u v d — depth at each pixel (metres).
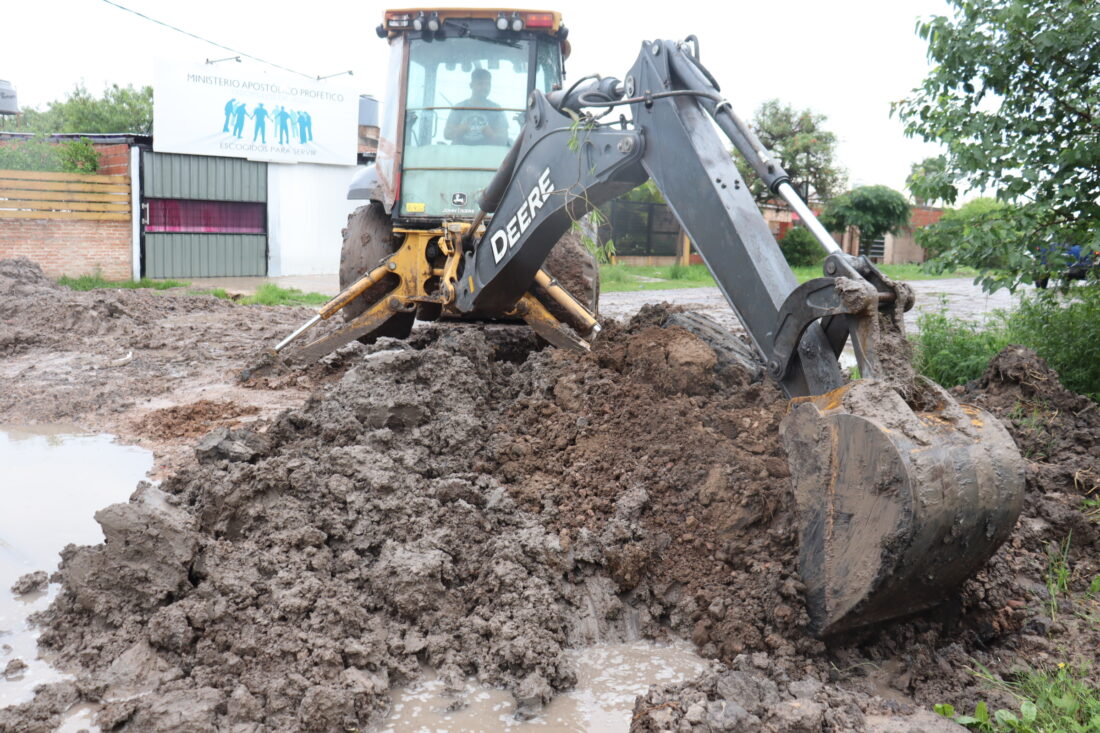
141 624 3.46
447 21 7.59
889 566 2.95
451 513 4.14
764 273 3.69
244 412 6.77
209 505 4.03
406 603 3.56
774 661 3.29
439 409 5.05
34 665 3.31
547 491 4.34
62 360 8.84
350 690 3.05
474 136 7.66
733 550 3.79
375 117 26.61
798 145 38.16
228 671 3.19
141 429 6.41
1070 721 2.83
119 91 35.81
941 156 6.78
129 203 19.02
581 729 3.01
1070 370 6.88
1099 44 6.14
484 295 6.17
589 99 4.74
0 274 13.16
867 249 38.62
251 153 20.66
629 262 28.84
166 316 12.08
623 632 3.66
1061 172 6.38
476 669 3.37
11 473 5.44
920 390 3.25
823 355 3.51
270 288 15.80
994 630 3.47
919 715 2.98
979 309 15.18
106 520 3.62
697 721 2.87
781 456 4.12
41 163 19.25
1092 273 6.81
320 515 4.02
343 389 5.17
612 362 5.15
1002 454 3.08
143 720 2.93
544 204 5.15
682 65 4.12
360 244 8.07
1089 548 4.24
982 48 6.48
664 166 4.21
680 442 4.36
